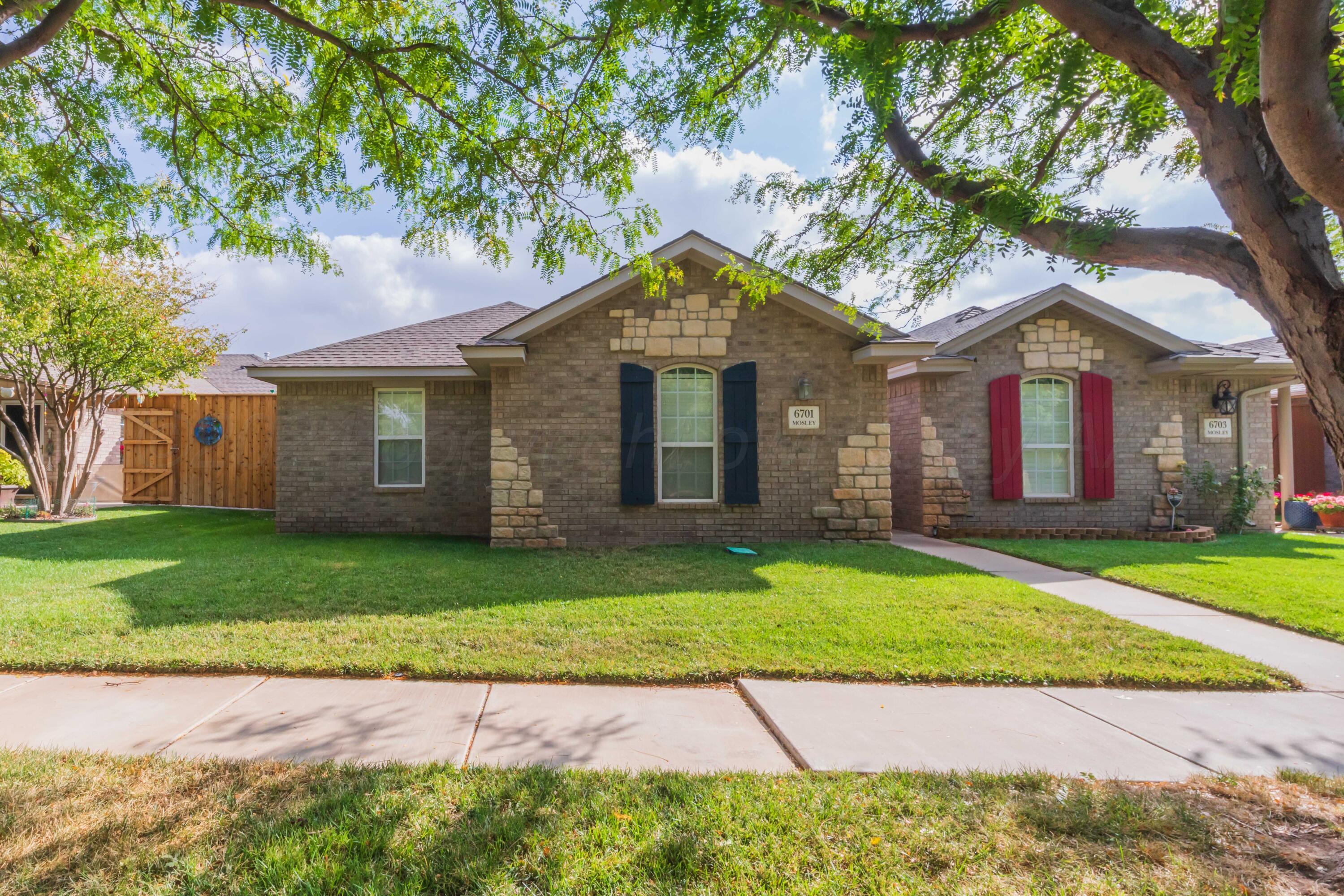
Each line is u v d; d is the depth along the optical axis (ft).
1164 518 37.76
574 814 8.34
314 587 21.12
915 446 38.22
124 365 38.78
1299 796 9.18
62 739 10.52
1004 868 7.41
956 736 11.22
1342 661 15.52
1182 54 8.32
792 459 31.73
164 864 7.26
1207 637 17.39
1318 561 27.81
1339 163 6.43
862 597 20.38
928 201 14.92
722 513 31.60
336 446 37.29
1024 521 37.65
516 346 29.68
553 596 20.45
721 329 31.63
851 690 13.42
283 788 8.95
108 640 15.28
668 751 10.52
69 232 18.17
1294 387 49.75
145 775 9.22
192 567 24.48
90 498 49.93
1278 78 6.31
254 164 17.03
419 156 17.10
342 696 12.71
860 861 7.48
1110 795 9.06
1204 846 7.88
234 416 47.65
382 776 9.25
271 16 14.55
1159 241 8.96
